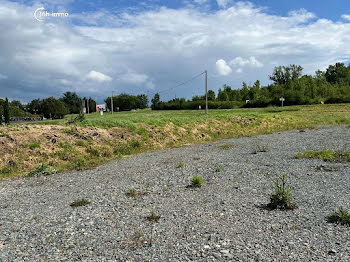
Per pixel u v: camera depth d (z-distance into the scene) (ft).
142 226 22.29
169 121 96.48
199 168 43.60
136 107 526.57
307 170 38.27
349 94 299.17
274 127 113.80
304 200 26.55
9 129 61.05
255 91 372.79
